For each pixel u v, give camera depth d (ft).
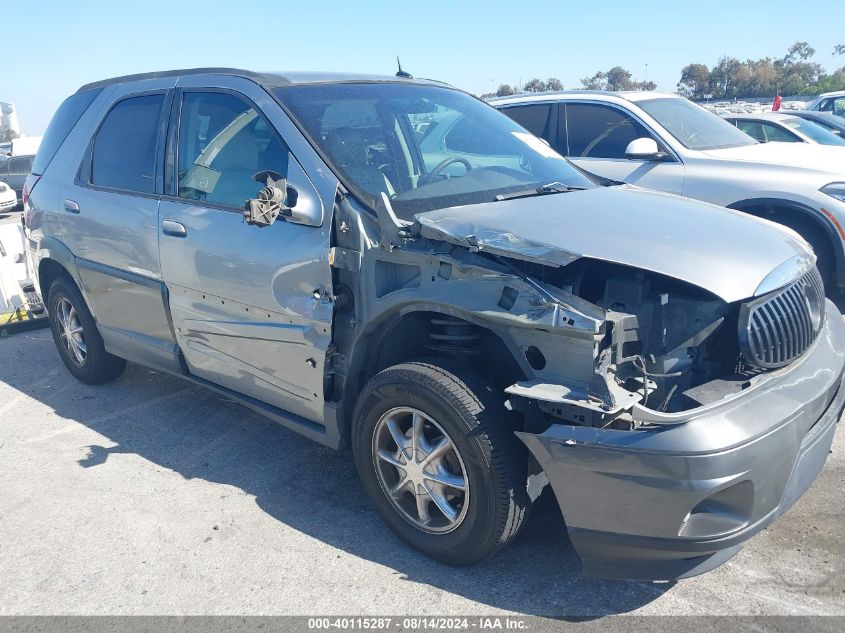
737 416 8.11
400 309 9.92
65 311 17.39
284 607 9.44
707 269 8.80
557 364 8.50
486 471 9.03
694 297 8.87
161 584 10.03
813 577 9.43
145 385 17.66
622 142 23.00
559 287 8.98
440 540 9.90
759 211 20.48
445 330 10.32
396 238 9.77
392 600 9.46
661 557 8.29
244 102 12.44
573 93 24.41
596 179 13.57
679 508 7.86
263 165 11.76
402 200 10.62
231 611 9.41
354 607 9.37
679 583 9.48
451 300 9.25
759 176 20.26
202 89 13.35
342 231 10.41
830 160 20.88
